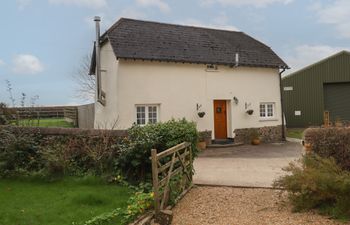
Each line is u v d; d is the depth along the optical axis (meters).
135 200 6.70
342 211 5.88
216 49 19.08
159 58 16.52
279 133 20.70
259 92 19.98
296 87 27.48
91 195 7.09
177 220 6.27
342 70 26.48
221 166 12.07
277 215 6.21
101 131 9.60
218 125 19.00
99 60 16.86
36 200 7.12
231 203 7.16
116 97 15.83
